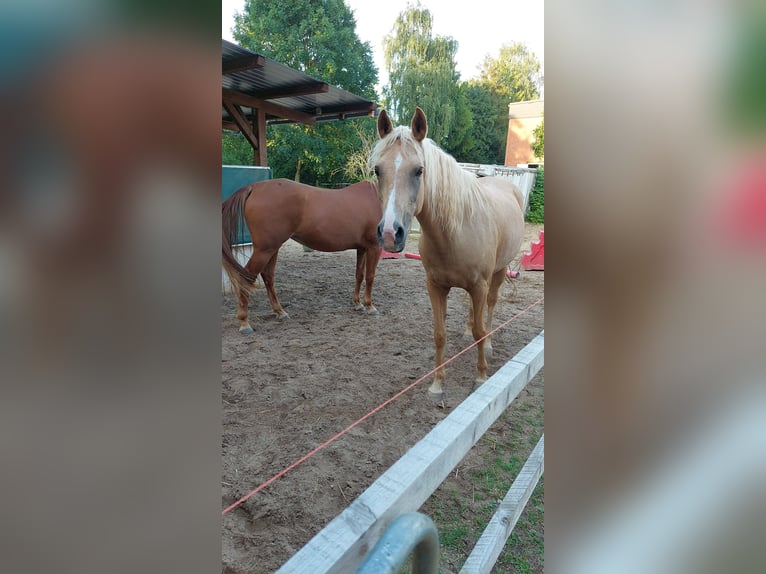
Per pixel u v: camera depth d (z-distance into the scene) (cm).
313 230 385
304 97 580
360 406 245
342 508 169
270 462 195
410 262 697
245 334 366
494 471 194
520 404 253
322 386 269
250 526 159
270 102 605
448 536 158
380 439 214
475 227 234
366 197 408
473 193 236
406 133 209
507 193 330
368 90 1753
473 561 113
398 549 48
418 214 223
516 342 354
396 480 79
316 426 224
